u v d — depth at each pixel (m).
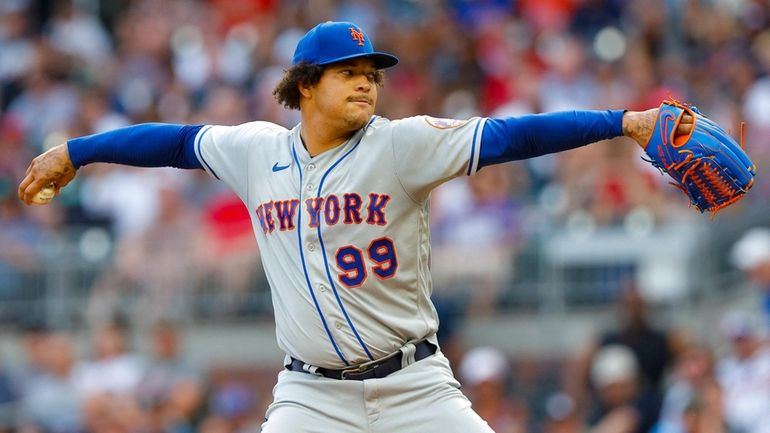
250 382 45.25
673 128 17.53
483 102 55.28
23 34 61.28
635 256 44.53
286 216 18.75
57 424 43.31
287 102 19.12
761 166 44.50
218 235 46.41
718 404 36.91
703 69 56.44
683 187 17.98
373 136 18.52
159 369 42.84
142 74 59.09
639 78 55.62
